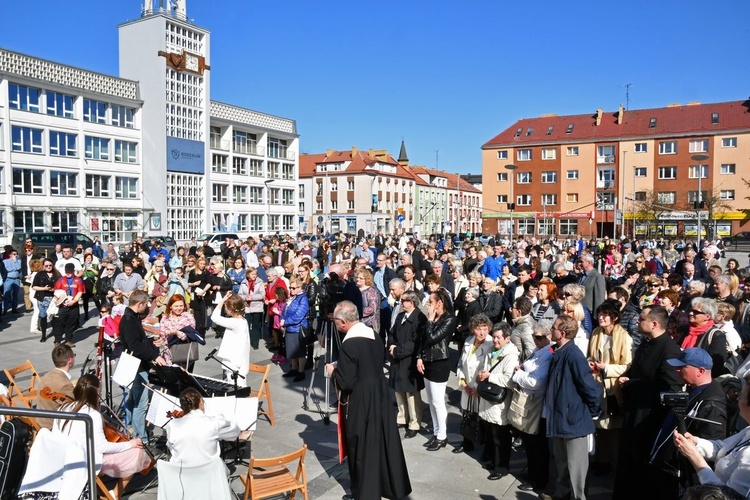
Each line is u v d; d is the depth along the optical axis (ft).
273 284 37.29
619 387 17.87
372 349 17.80
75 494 14.60
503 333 18.84
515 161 213.05
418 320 22.48
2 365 34.14
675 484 14.93
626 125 200.03
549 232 207.92
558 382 16.43
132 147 150.30
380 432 17.30
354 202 255.09
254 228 188.65
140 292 21.99
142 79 151.43
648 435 15.57
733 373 18.83
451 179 354.95
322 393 28.76
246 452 21.24
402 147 323.37
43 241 86.12
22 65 122.83
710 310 19.40
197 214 163.94
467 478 19.12
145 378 21.44
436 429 21.66
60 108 131.44
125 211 145.69
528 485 18.28
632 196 196.54
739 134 182.39
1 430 14.10
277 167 199.52
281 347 34.53
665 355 15.57
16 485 14.06
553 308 25.90
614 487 16.56
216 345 39.19
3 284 48.42
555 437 16.43
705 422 12.78
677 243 100.12
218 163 173.68
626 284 33.86
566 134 207.00
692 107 197.26
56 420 15.43
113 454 16.56
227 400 19.38
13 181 120.78
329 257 63.82
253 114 187.42
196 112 162.40
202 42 162.50
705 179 187.21
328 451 21.57
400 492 17.19
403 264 35.96
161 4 154.40
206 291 39.70
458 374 20.71
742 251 128.88
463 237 166.91
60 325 37.09
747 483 10.15
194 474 14.78
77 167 134.31
